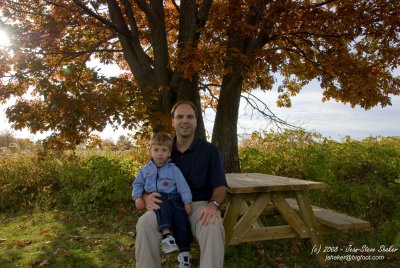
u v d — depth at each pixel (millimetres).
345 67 6746
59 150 7688
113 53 9875
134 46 7727
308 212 4395
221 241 3402
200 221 3469
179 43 6965
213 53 6352
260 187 4082
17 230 6488
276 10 6566
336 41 7316
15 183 8695
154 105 6898
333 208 6867
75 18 8531
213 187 3777
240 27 6590
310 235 4387
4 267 4648
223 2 7695
